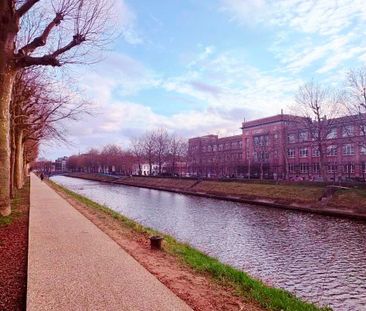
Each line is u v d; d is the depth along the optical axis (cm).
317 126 4834
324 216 2998
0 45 1166
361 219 2728
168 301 564
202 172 9550
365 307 1121
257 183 4741
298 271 1502
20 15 1205
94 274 699
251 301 664
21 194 2861
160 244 1029
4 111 1224
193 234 2311
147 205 4012
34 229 1218
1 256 852
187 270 840
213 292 681
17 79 1927
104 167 13938
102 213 1884
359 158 5916
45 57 1213
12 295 596
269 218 2953
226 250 1877
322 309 742
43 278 664
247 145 8912
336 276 1435
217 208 3666
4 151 1264
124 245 1048
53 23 1255
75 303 543
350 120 5081
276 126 7950
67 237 1085
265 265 1592
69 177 14038
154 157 9775
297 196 3706
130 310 522
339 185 3606
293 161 7431
